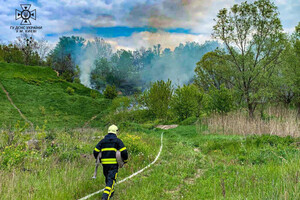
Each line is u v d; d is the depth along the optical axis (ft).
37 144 31.91
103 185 19.54
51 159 26.23
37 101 148.77
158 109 89.61
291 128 38.22
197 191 17.97
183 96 78.13
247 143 34.63
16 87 159.94
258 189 16.51
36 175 20.81
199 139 43.88
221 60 60.49
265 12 54.90
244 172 21.62
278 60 56.29
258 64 56.80
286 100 65.67
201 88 100.63
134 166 25.94
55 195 16.15
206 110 68.69
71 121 125.80
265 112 62.69
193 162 27.45
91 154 30.94
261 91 54.19
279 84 56.95
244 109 61.46
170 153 34.35
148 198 16.67
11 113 120.16
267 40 56.03
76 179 19.88
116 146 16.90
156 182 20.34
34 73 195.72
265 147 30.76
